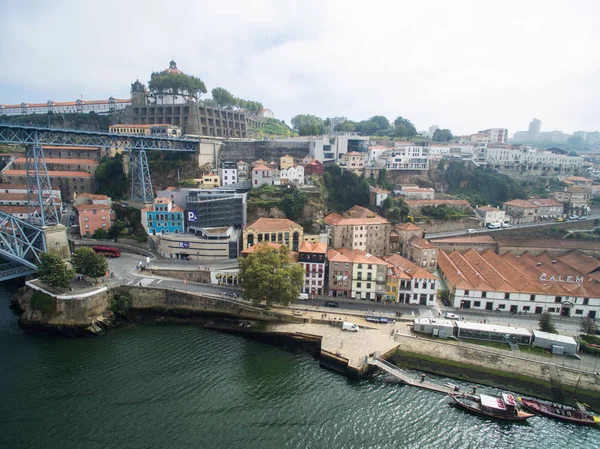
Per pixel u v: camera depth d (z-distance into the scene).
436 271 123.62
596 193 198.12
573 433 63.44
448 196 173.62
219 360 79.94
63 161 168.00
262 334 89.88
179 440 58.34
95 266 99.12
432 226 152.75
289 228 120.94
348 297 106.12
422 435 61.56
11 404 64.62
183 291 100.94
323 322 92.25
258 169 149.62
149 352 82.31
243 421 62.81
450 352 81.44
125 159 160.25
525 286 101.69
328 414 65.31
